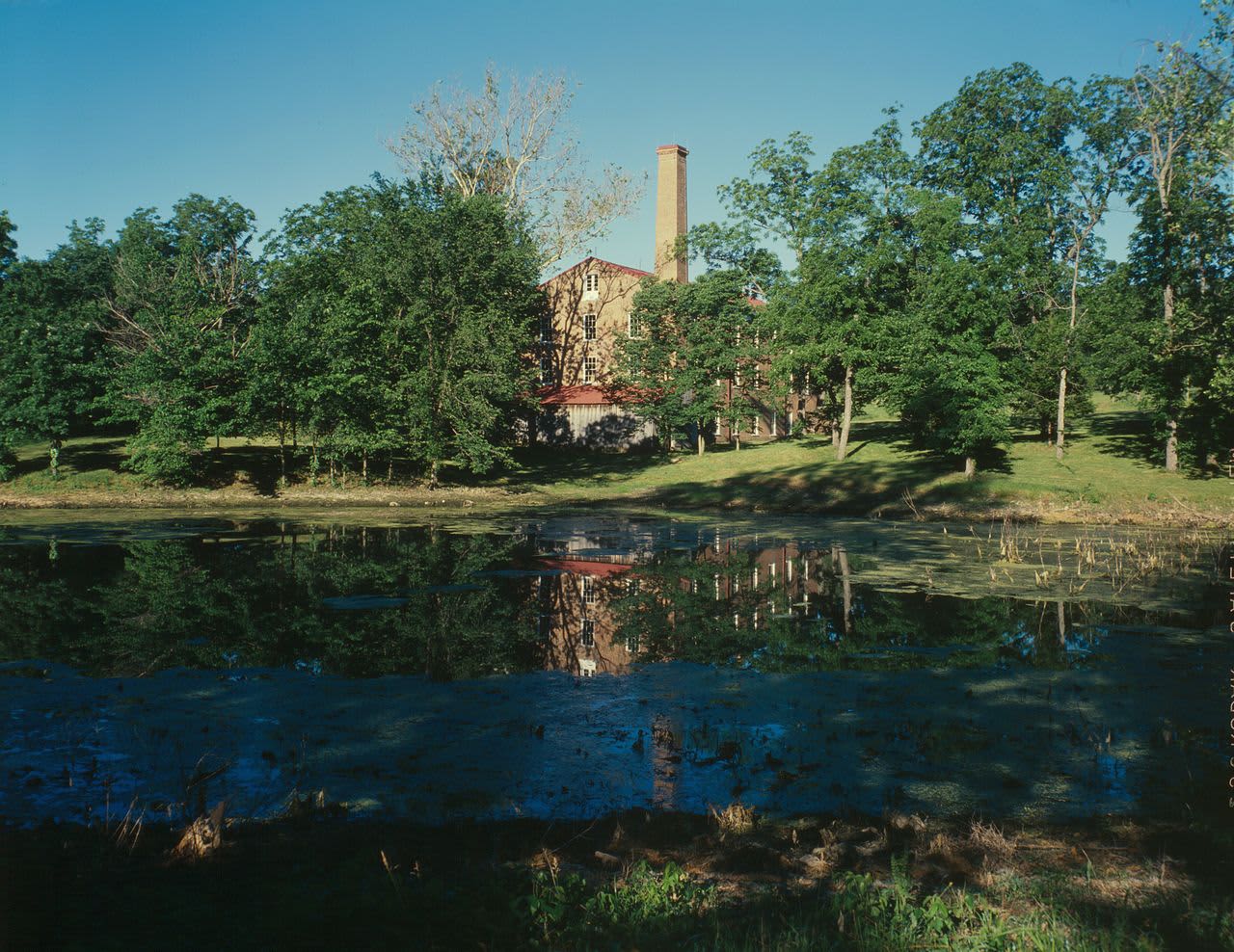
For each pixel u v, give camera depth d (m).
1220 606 18.28
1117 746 9.74
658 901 5.69
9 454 42.62
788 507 39.81
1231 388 35.81
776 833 7.32
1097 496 36.81
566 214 56.50
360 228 45.31
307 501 41.25
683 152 61.41
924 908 5.51
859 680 12.66
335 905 5.42
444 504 41.56
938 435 41.03
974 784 8.62
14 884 5.76
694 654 14.26
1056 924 5.25
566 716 10.91
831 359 48.38
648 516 37.25
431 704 11.37
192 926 5.10
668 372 56.47
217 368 41.00
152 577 21.06
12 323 40.75
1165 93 35.91
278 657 13.87
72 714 10.79
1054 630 16.00
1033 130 45.53
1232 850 6.75
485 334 44.16
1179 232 36.09
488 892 5.72
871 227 45.72
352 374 42.47
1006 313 46.59
